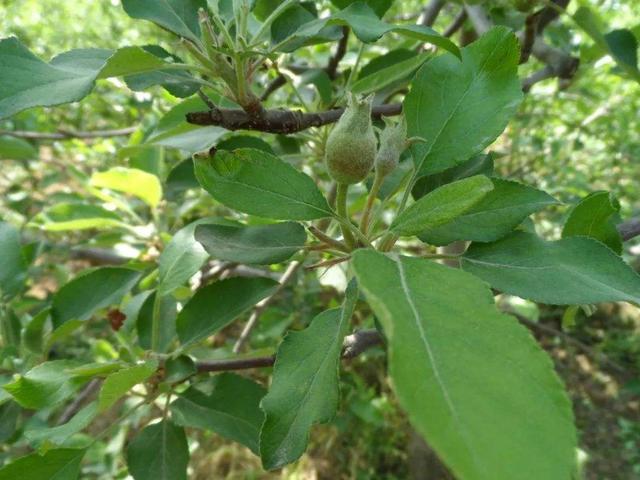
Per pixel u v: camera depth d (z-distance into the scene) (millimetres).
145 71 163
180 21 197
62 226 337
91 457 499
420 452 585
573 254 153
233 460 664
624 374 799
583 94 561
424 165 171
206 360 231
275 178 156
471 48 175
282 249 174
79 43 895
